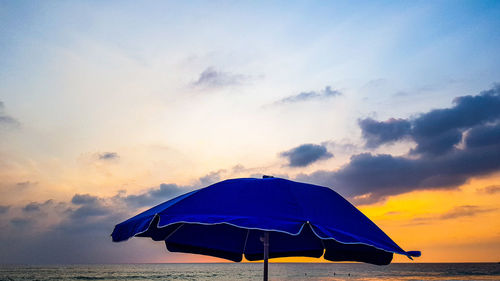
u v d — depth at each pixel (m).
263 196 3.02
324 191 3.50
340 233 2.68
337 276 92.56
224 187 3.19
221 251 4.18
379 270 129.88
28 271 96.75
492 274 84.56
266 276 3.44
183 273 97.56
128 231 2.87
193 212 2.71
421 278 73.19
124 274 85.31
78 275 77.25
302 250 4.27
